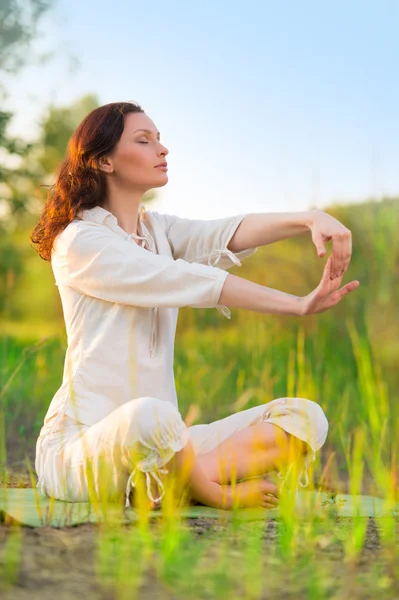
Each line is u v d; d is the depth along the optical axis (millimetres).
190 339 6820
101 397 2723
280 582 1858
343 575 1933
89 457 2510
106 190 2893
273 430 2758
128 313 2756
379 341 5941
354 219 6469
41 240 2951
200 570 1905
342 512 2727
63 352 5797
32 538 2113
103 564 1885
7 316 6523
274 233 2938
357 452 2441
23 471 3934
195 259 3051
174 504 2516
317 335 6062
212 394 5668
